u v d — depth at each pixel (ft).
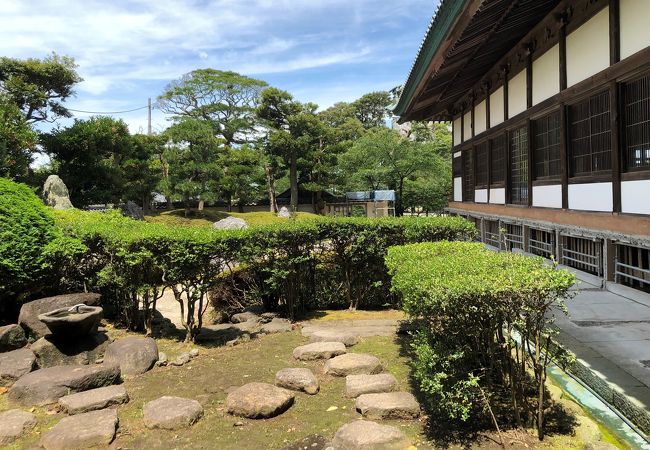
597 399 12.52
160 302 29.60
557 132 28.07
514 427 11.14
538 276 10.68
